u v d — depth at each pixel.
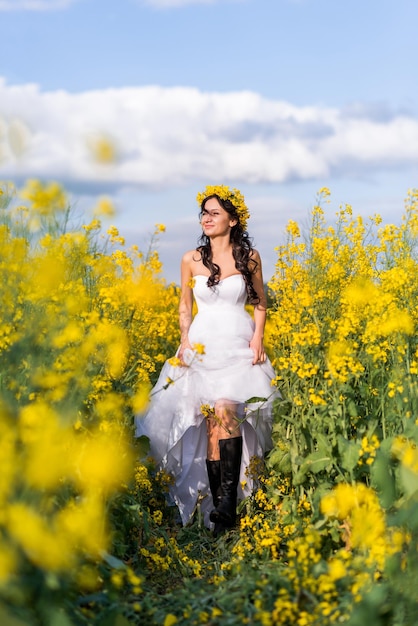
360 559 2.74
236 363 4.50
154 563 3.47
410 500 2.73
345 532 3.26
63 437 2.32
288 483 3.98
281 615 2.50
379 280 4.87
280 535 3.62
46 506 2.37
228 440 4.29
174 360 3.94
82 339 3.26
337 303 4.46
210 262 4.68
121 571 2.76
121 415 3.35
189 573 3.43
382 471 2.95
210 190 4.77
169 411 4.48
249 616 2.62
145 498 4.21
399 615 2.38
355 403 3.80
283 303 4.50
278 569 3.01
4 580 2.01
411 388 3.42
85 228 3.20
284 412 4.11
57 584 2.14
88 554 2.62
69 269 3.18
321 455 3.54
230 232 4.74
